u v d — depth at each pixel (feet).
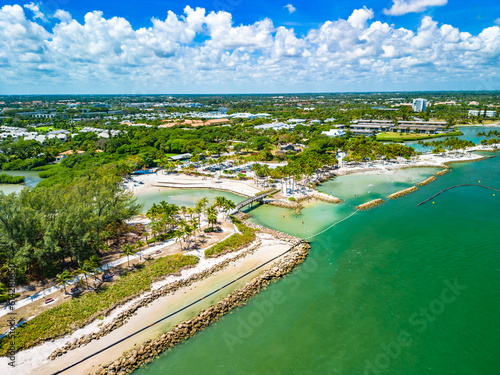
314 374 189.57
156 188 575.79
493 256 313.12
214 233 364.99
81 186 368.68
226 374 189.47
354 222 401.70
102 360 196.03
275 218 423.23
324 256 320.50
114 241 346.13
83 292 254.27
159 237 350.84
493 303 247.91
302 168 572.10
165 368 192.75
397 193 504.02
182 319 231.50
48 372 186.39
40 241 278.67
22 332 210.18
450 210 435.94
